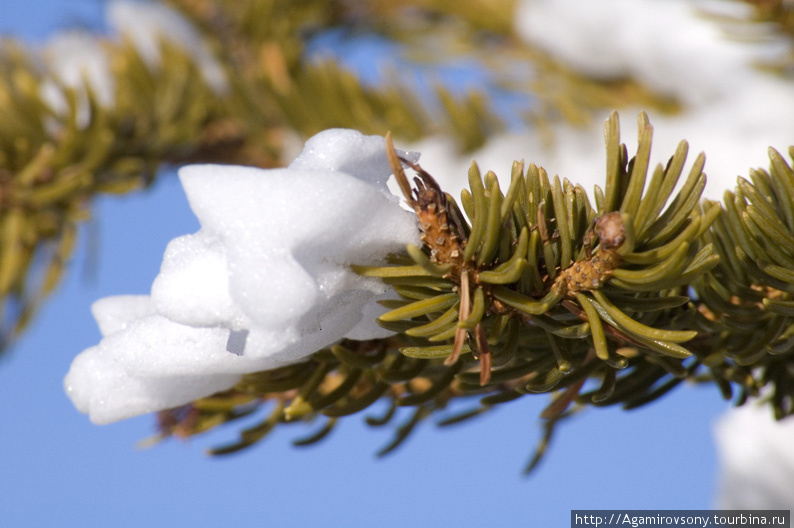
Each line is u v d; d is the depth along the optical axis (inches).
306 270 15.3
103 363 16.2
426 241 15.4
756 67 26.4
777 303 15.6
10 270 23.5
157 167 27.0
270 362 15.9
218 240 15.4
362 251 15.5
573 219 15.6
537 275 15.5
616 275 15.3
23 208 23.9
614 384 15.8
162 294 15.3
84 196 25.0
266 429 16.6
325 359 16.3
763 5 22.5
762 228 15.8
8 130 24.5
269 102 30.1
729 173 29.9
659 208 15.3
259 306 15.0
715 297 16.1
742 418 24.8
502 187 29.2
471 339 15.6
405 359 16.3
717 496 24.5
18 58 29.1
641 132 15.3
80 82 29.0
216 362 15.8
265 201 15.1
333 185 15.2
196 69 29.4
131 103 26.9
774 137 29.9
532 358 16.1
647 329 15.2
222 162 29.6
